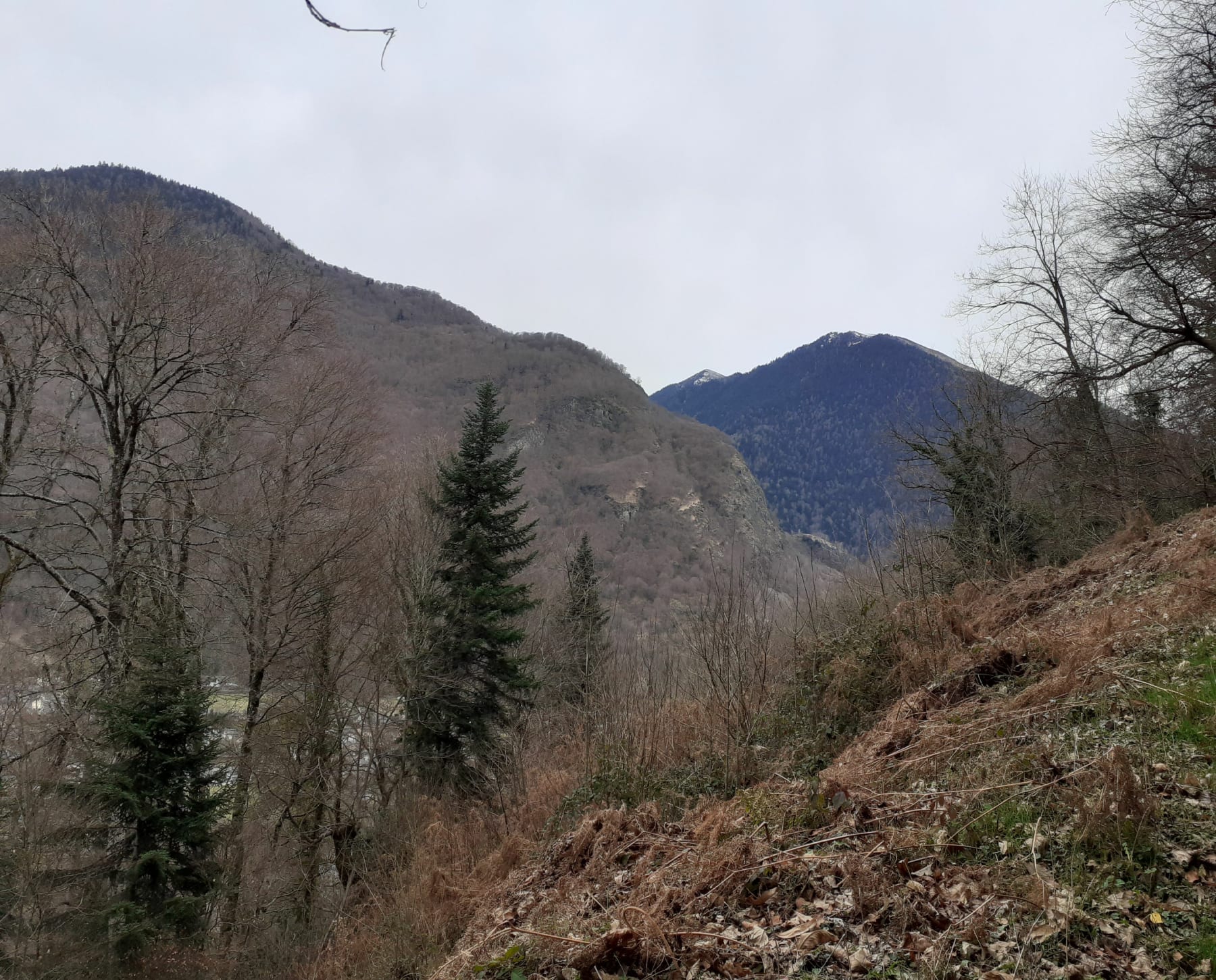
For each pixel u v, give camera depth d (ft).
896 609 41.57
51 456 57.47
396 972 32.17
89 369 60.59
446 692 65.67
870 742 27.76
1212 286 51.65
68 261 55.11
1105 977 10.96
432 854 44.19
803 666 40.81
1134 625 26.84
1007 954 12.05
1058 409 67.10
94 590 58.80
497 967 18.25
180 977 44.91
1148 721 18.85
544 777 44.93
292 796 61.98
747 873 17.12
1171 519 57.88
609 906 19.67
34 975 41.83
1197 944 11.18
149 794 47.21
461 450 72.43
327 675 64.90
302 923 57.41
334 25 7.59
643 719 37.83
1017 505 63.67
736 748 32.60
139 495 61.77
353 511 65.41
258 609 60.34
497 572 70.54
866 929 13.98
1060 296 69.41
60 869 46.16
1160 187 53.88
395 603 71.20
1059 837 14.90
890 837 16.62
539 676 78.79
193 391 61.77
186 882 49.21
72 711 50.57
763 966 13.83
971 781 18.80
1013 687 27.48
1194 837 13.70
